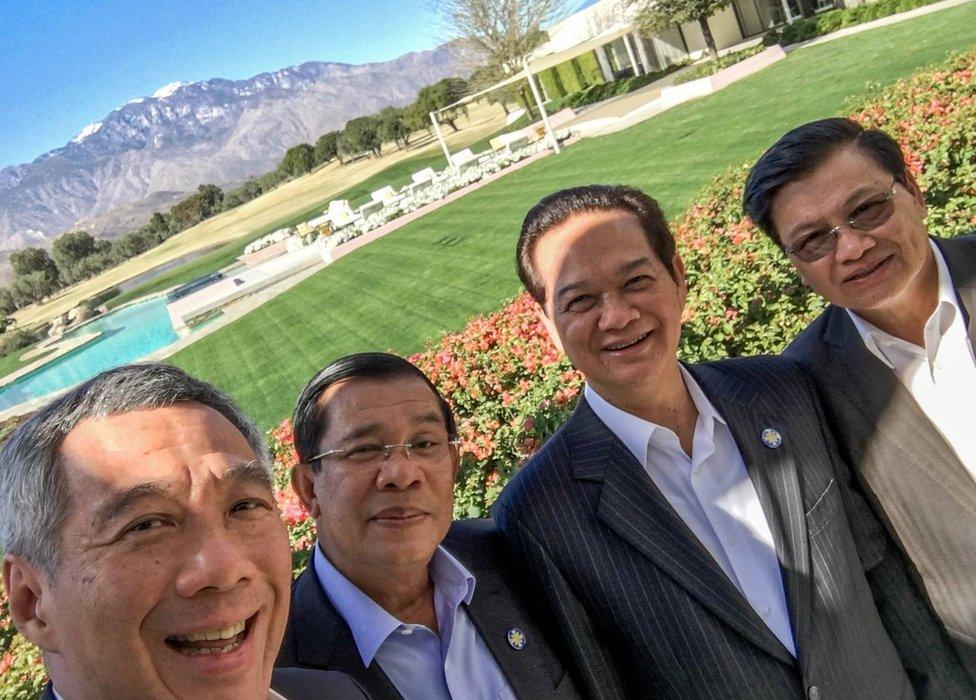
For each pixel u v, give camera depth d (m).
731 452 1.72
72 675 0.95
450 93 56.09
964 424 1.75
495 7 29.67
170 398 1.03
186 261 61.34
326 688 1.33
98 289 66.69
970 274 1.76
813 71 15.16
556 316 1.67
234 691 0.94
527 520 1.68
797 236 1.79
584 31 27.64
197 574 0.93
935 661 1.84
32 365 34.62
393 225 22.67
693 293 4.90
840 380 1.87
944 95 6.89
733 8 27.72
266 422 10.80
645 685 1.61
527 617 1.64
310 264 24.91
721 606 1.54
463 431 4.32
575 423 1.78
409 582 1.54
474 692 1.53
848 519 1.82
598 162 16.86
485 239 14.95
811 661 1.55
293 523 4.36
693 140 14.10
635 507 1.62
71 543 0.93
